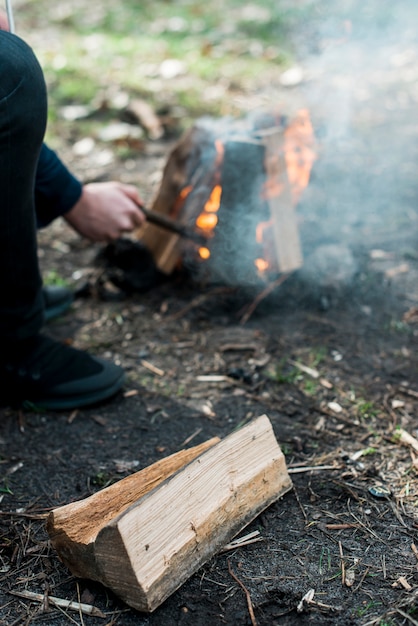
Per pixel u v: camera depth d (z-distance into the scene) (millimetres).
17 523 1619
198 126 2492
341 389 2064
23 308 1944
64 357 2031
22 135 1682
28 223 1830
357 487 1701
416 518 1610
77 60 5090
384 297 2504
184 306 2486
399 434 1863
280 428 1916
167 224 2424
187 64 5016
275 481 1622
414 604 1390
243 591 1431
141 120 3998
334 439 1870
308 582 1450
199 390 2084
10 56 1625
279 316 2420
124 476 1753
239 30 5742
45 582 1467
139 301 2535
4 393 2037
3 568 1503
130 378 2145
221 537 1493
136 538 1316
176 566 1383
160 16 6246
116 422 1960
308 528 1585
